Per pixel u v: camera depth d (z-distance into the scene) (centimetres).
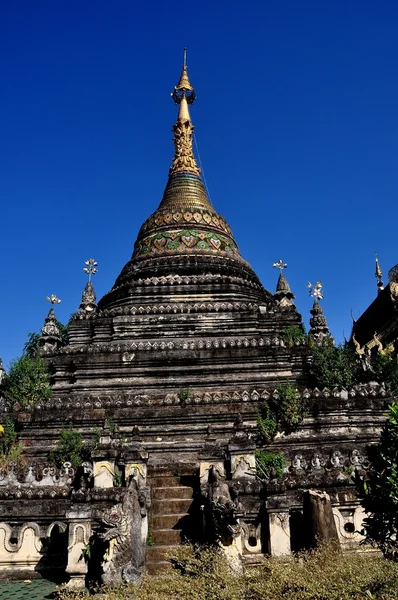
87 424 2155
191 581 1026
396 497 1057
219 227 3519
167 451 2050
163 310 2844
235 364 2516
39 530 1473
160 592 1020
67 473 1686
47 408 2194
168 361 2527
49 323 3484
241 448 1636
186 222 3447
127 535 1226
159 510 1573
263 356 2517
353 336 3591
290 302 3600
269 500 1386
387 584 842
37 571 1422
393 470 1073
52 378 2577
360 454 1762
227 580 1008
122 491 1429
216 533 1234
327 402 2131
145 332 2778
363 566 922
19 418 2167
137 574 1192
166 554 1247
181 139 4028
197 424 2148
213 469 1547
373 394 2216
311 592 848
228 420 2148
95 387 2475
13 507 1488
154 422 2155
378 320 3759
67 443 2006
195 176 3850
